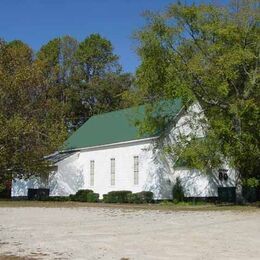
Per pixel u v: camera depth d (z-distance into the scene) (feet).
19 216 84.33
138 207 109.09
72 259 40.68
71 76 232.53
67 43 239.09
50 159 156.97
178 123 126.93
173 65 108.47
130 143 138.51
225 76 104.32
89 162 152.97
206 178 128.26
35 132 136.87
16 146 134.10
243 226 65.26
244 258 40.29
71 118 227.40
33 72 142.72
